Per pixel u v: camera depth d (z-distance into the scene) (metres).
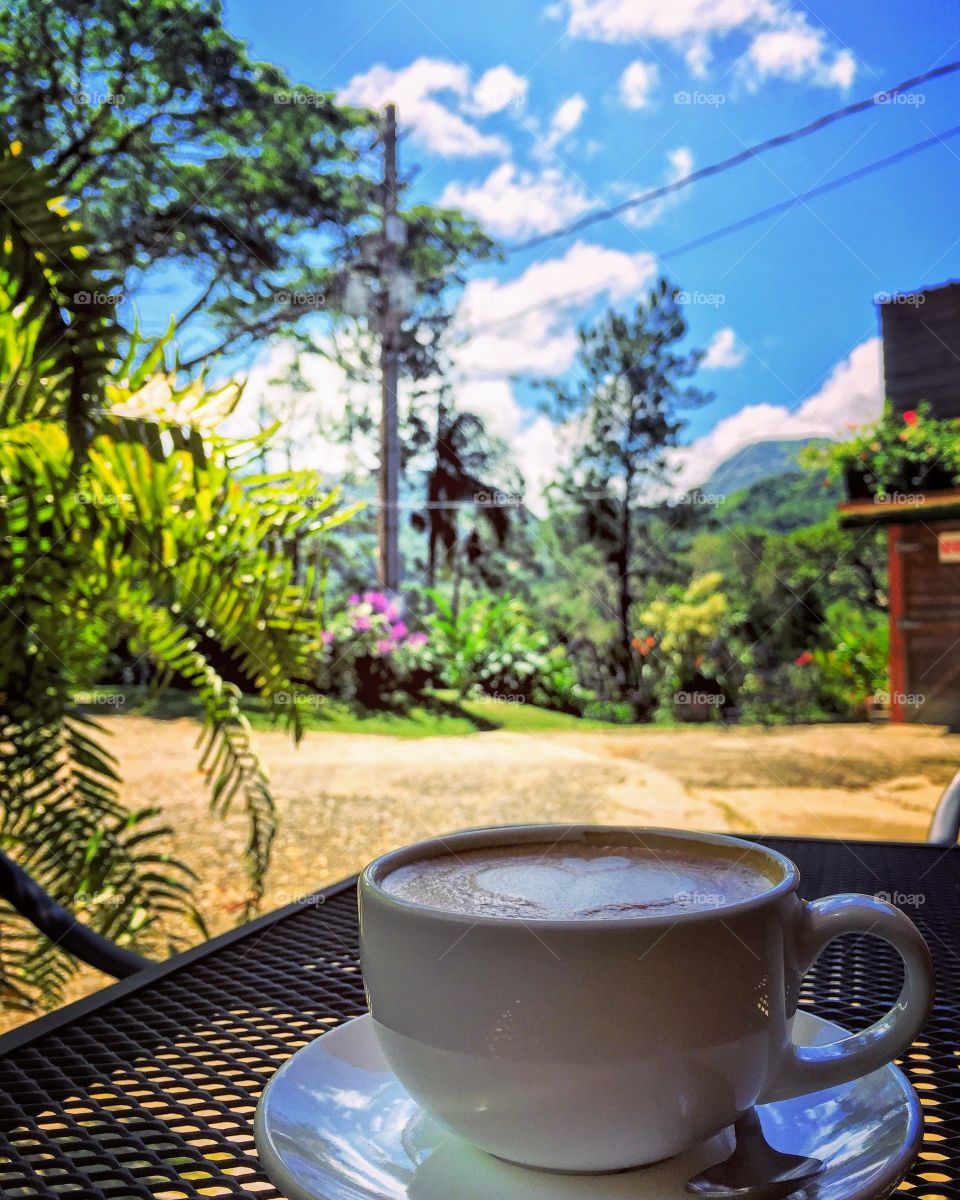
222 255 8.45
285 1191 0.27
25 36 7.06
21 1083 0.38
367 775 4.54
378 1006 0.32
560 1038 0.28
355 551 9.34
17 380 0.89
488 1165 0.31
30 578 1.01
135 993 0.48
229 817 3.54
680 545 8.70
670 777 4.63
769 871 0.35
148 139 7.79
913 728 6.43
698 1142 0.30
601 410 9.02
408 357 9.34
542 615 8.93
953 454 6.18
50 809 1.04
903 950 0.32
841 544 7.80
